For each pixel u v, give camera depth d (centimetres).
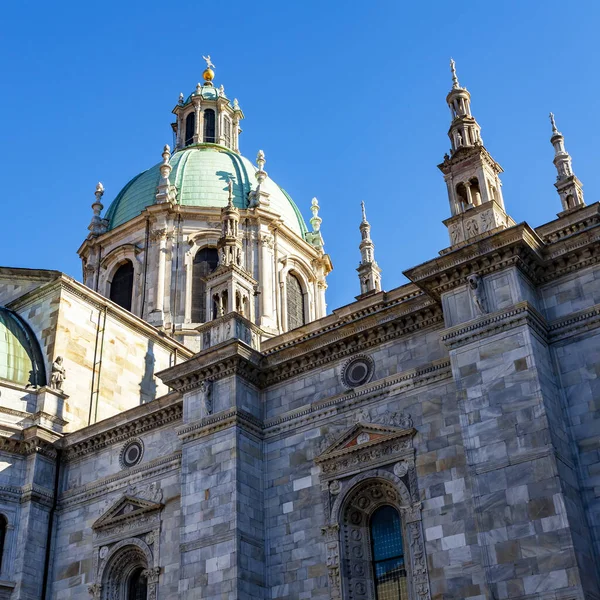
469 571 3123
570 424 3133
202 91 7875
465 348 3272
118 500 4281
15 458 4575
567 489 2911
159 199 6462
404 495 3394
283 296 6356
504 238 3300
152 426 4403
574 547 2753
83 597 4197
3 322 5034
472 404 3162
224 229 4559
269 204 6688
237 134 7762
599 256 3303
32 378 4875
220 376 4009
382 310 3741
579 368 3192
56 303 5116
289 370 3997
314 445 3769
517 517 2888
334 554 3478
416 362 3634
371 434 3603
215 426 3881
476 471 3042
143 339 5569
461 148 3775
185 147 7519
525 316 3180
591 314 3231
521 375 3098
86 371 5097
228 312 4184
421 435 3466
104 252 6619
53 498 4553
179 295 6141
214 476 3781
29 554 4331
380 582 3456
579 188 4006
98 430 4566
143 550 4069
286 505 3731
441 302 3503
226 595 3478
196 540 3691
